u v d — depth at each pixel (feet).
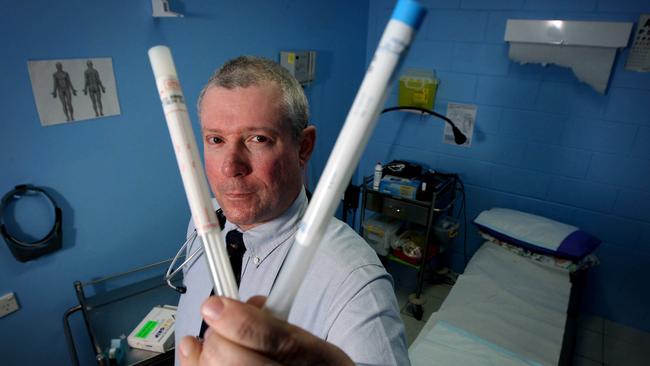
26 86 4.63
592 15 7.20
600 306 8.50
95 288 5.85
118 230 5.90
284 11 7.31
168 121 1.10
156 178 6.13
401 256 8.66
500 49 8.19
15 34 4.43
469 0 8.23
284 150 2.23
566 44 7.36
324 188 0.91
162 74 1.09
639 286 8.00
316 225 0.94
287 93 2.19
